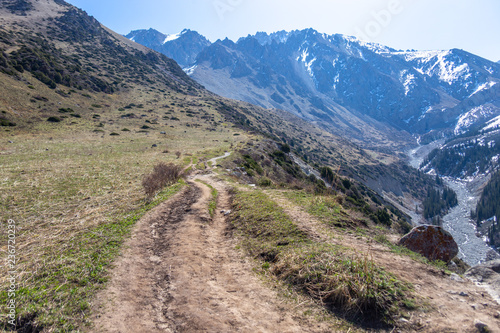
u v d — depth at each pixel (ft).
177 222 30.48
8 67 219.00
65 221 32.78
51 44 375.66
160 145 151.74
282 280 16.78
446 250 20.21
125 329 12.90
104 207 37.99
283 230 23.73
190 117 288.51
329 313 13.58
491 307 12.96
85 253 21.48
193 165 91.40
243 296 15.40
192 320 13.34
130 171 72.59
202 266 19.21
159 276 18.04
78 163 82.89
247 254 21.35
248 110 539.29
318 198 33.50
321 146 513.04
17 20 414.62
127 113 251.39
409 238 21.53
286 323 13.00
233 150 136.67
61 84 261.03
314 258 17.72
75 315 13.92
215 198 43.39
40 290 16.28
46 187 52.16
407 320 12.39
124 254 21.15
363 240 21.75
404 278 15.74
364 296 13.55
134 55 531.50
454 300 13.74
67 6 559.38
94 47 458.91
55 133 155.74
